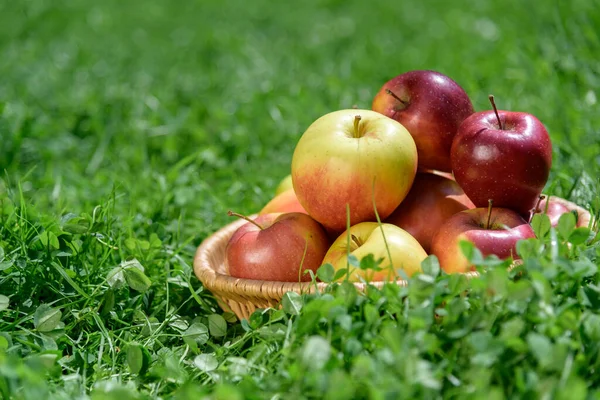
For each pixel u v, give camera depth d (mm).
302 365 2533
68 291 3609
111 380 2982
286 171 5602
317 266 3504
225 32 10523
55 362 3033
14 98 7258
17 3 11422
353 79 7855
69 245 3723
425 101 3639
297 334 2805
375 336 2758
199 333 3311
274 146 6250
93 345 3275
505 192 3416
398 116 3691
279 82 7934
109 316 3537
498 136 3395
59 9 11500
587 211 3820
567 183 4566
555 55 6723
